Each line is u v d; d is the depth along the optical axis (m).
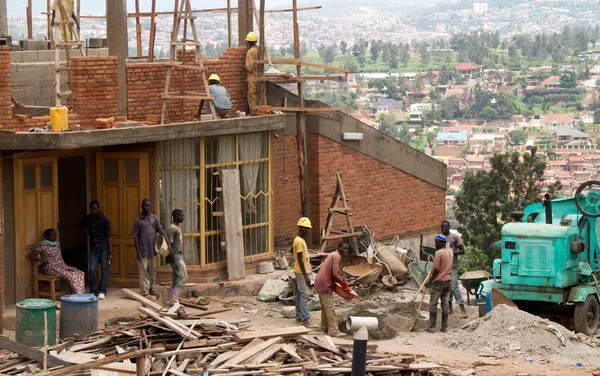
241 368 11.88
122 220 17.58
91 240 16.55
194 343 12.80
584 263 16.28
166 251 16.58
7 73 15.47
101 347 12.81
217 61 19.89
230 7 21.39
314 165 21.47
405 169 23.36
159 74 18.19
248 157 18.70
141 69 17.83
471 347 14.40
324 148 21.50
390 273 18.95
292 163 21.27
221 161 18.20
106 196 17.59
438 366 12.41
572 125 176.88
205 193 17.97
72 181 19.81
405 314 16.73
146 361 11.85
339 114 21.73
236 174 18.25
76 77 16.83
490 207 37.81
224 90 18.56
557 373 12.95
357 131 22.17
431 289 15.61
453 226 44.97
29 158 16.05
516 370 13.07
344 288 14.95
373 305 17.17
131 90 17.73
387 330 15.24
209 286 17.69
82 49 20.25
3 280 15.24
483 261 36.62
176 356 12.36
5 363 11.67
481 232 37.56
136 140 16.33
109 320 14.77
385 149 22.83
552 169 123.25
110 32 17.36
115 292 17.03
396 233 23.36
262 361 12.23
